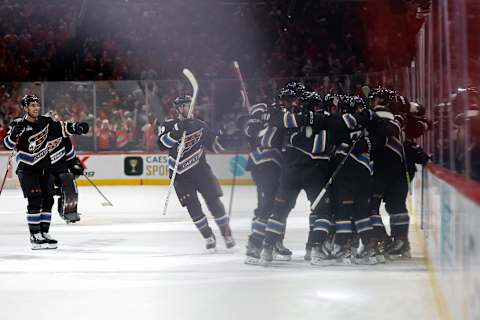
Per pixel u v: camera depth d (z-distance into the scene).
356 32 35.84
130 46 38.12
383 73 24.33
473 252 5.35
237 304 8.83
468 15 8.40
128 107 29.59
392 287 9.67
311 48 36.44
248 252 11.58
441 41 10.73
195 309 8.61
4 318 8.34
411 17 28.91
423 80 14.20
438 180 8.96
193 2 39.59
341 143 11.05
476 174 7.69
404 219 11.89
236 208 20.84
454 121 9.15
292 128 10.98
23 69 35.69
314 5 37.34
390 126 11.33
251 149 11.64
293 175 11.04
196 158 12.69
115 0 39.41
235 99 28.75
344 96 11.47
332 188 11.27
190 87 29.30
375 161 11.73
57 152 13.91
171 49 38.12
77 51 37.09
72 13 38.91
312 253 11.38
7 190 28.67
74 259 12.41
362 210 11.30
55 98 29.30
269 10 39.19
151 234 15.64
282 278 10.39
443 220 8.09
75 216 15.64
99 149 30.16
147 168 30.14
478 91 8.82
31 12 38.47
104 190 28.05
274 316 8.20
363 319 7.99
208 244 12.92
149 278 10.60
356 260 11.45
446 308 7.55
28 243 14.48
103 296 9.42
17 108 29.31
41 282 10.40
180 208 21.27
